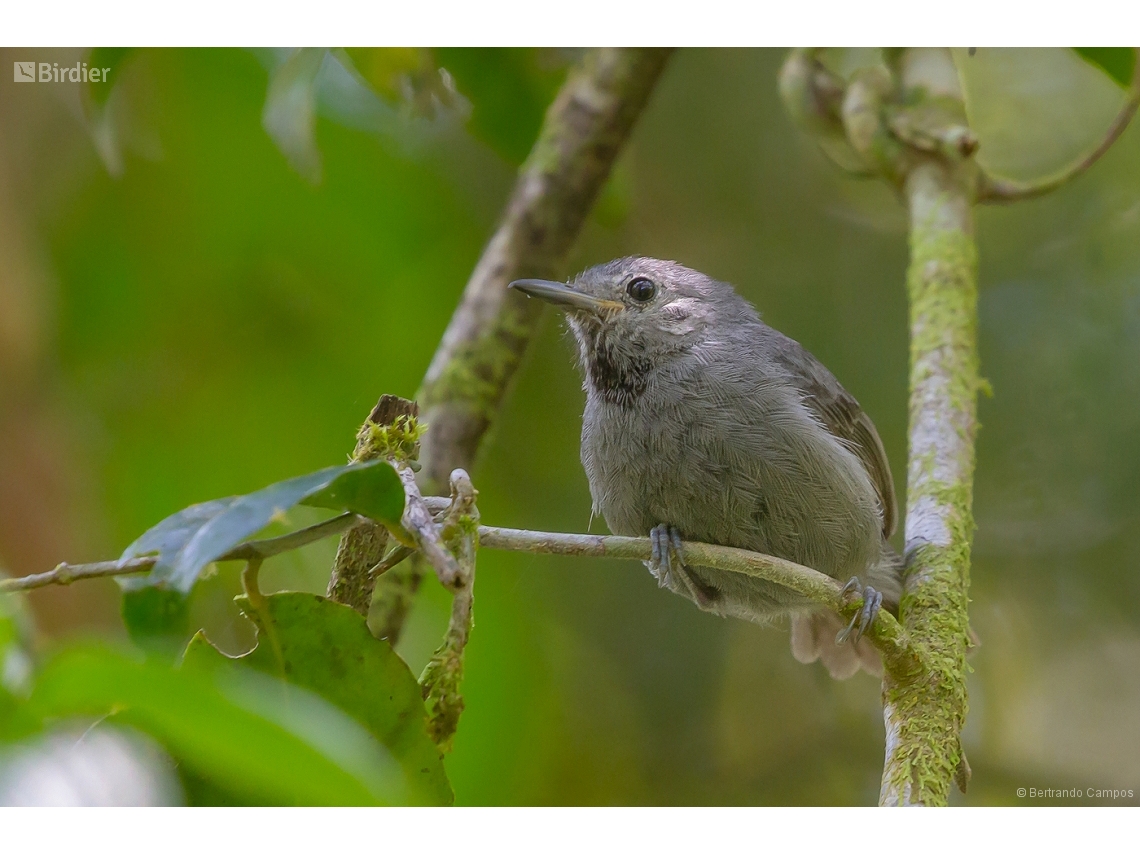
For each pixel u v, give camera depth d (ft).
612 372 27.12
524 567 40.27
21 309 36.29
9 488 35.01
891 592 26.25
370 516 14.47
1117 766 37.70
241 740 9.91
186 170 37.70
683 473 25.38
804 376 27.45
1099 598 38.32
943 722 20.67
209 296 38.78
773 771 39.52
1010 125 39.52
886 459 29.58
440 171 40.65
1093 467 37.22
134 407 38.78
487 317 31.48
